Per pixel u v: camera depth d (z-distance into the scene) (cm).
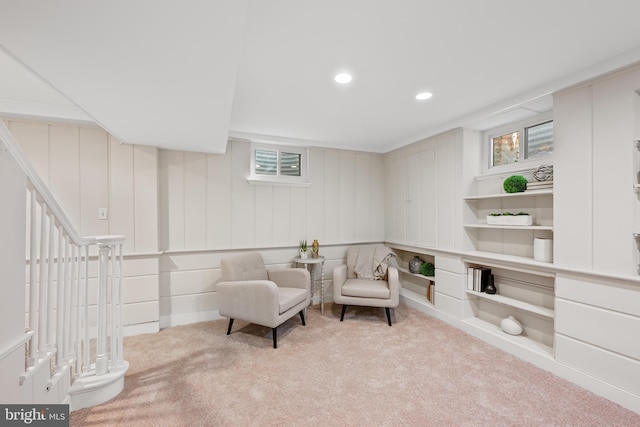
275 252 359
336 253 393
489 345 256
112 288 188
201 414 166
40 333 139
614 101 180
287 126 306
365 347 252
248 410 170
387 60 175
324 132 328
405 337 272
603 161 185
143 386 193
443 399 180
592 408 171
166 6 99
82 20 106
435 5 127
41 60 134
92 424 157
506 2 126
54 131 265
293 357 234
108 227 279
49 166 263
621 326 175
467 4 127
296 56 170
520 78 200
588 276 191
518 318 263
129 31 113
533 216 251
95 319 271
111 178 280
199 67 141
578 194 198
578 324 196
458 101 240
